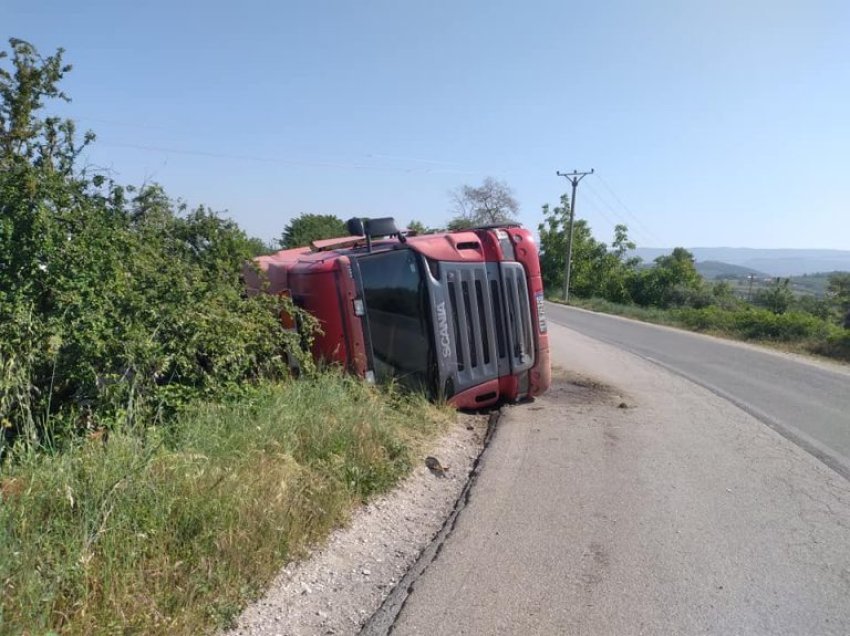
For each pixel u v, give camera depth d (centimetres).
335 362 701
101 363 463
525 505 514
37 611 280
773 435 781
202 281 595
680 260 5531
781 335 2230
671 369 1353
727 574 409
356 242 950
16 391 400
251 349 607
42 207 457
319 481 464
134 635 291
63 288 455
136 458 386
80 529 324
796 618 359
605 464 629
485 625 344
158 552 341
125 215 612
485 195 5694
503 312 809
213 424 482
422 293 734
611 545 446
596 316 3291
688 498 544
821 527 489
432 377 743
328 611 351
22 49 614
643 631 342
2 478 363
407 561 419
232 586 344
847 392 1146
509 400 852
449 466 610
